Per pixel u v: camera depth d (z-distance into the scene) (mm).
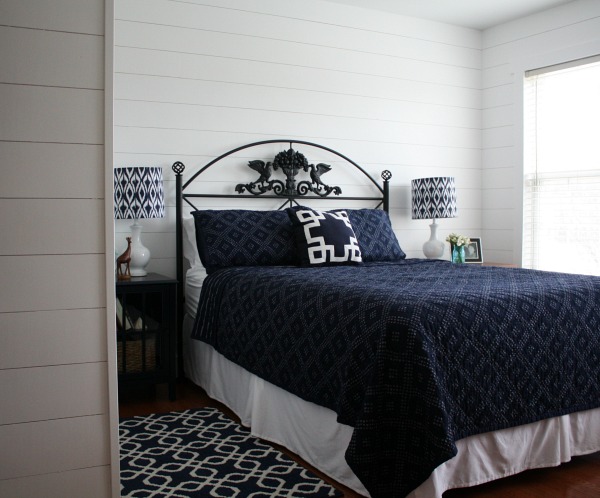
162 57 4023
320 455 2471
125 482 2354
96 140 1770
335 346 2361
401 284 2623
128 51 3936
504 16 4867
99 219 1782
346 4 4617
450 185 4656
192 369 3887
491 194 5188
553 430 2424
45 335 1742
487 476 2250
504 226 5090
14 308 1713
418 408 2023
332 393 2350
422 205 4688
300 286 2746
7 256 1704
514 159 4953
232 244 3766
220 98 4203
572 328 2479
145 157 3996
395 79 4848
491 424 2209
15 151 1702
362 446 2047
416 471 2010
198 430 2967
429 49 4984
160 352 3496
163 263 4082
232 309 3207
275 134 4391
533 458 2387
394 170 4871
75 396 1774
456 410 2125
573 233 4594
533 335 2352
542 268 4812
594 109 4434
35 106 1715
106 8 1763
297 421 2629
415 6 4664
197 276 3832
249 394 3000
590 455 2684
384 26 4781
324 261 3701
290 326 2672
